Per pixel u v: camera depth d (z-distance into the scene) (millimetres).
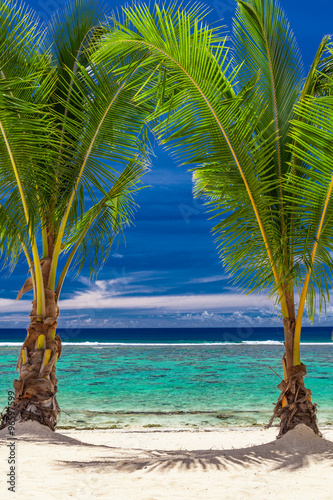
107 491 3400
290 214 6051
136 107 6238
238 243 5887
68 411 10820
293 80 6281
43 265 6535
